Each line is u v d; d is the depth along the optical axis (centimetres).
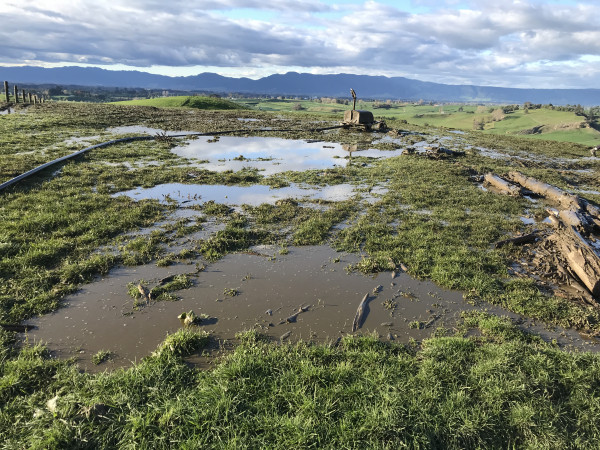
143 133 2669
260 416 443
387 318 670
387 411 446
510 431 449
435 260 872
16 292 672
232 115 4225
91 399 448
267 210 1185
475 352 568
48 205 1098
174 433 414
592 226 1080
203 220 1084
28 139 2102
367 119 3381
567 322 672
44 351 543
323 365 532
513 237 1016
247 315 658
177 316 646
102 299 684
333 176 1642
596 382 513
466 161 2120
